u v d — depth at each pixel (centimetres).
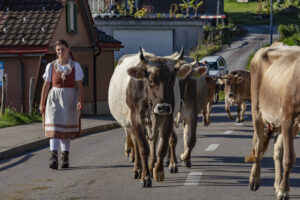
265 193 950
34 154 1411
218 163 1248
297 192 953
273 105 897
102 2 6481
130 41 5828
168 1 7469
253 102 998
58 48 1183
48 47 2420
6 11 2617
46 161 1294
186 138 1200
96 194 945
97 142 1642
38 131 1788
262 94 951
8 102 2523
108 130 2036
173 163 1141
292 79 823
